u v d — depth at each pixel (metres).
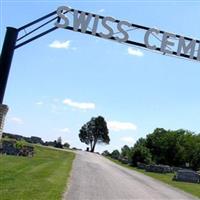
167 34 18.56
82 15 18.47
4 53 17.70
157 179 45.62
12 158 44.56
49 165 41.94
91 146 183.38
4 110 17.08
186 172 47.25
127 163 82.94
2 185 22.17
